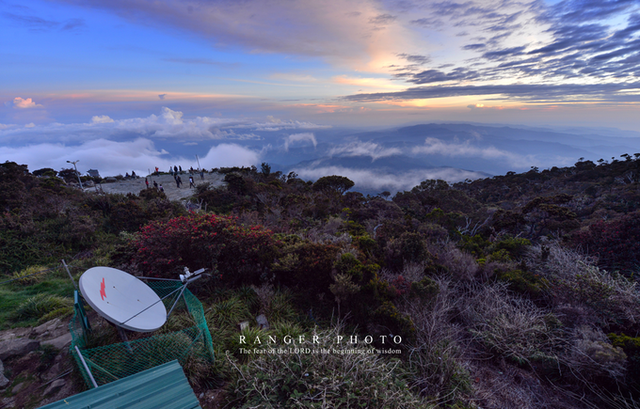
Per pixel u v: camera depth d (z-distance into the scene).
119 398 3.37
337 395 3.84
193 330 5.23
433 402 4.90
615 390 5.38
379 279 7.66
